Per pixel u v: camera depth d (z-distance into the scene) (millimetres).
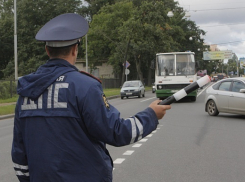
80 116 2211
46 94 2236
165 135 11109
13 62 61469
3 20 64938
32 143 2219
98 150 2291
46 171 2164
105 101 2270
